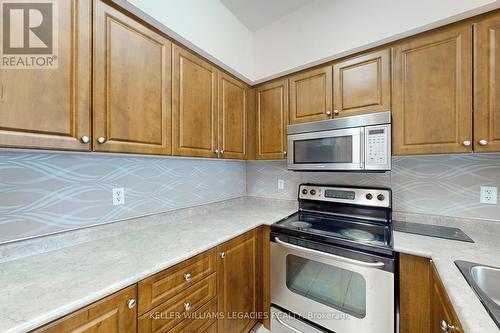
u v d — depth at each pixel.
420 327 1.07
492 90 1.08
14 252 0.96
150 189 1.53
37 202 1.04
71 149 0.87
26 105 0.77
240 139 1.91
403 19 1.29
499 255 1.00
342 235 1.34
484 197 1.36
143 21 1.15
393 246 1.14
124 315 0.80
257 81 1.97
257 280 1.65
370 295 1.16
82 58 0.91
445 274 0.83
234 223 1.59
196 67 1.48
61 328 0.64
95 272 0.84
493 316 0.59
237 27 1.82
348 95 1.52
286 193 2.19
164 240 1.22
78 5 0.90
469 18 1.14
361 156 1.41
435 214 1.50
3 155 0.94
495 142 1.07
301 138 1.67
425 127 1.25
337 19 1.53
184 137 1.38
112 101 1.01
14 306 0.63
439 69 1.22
